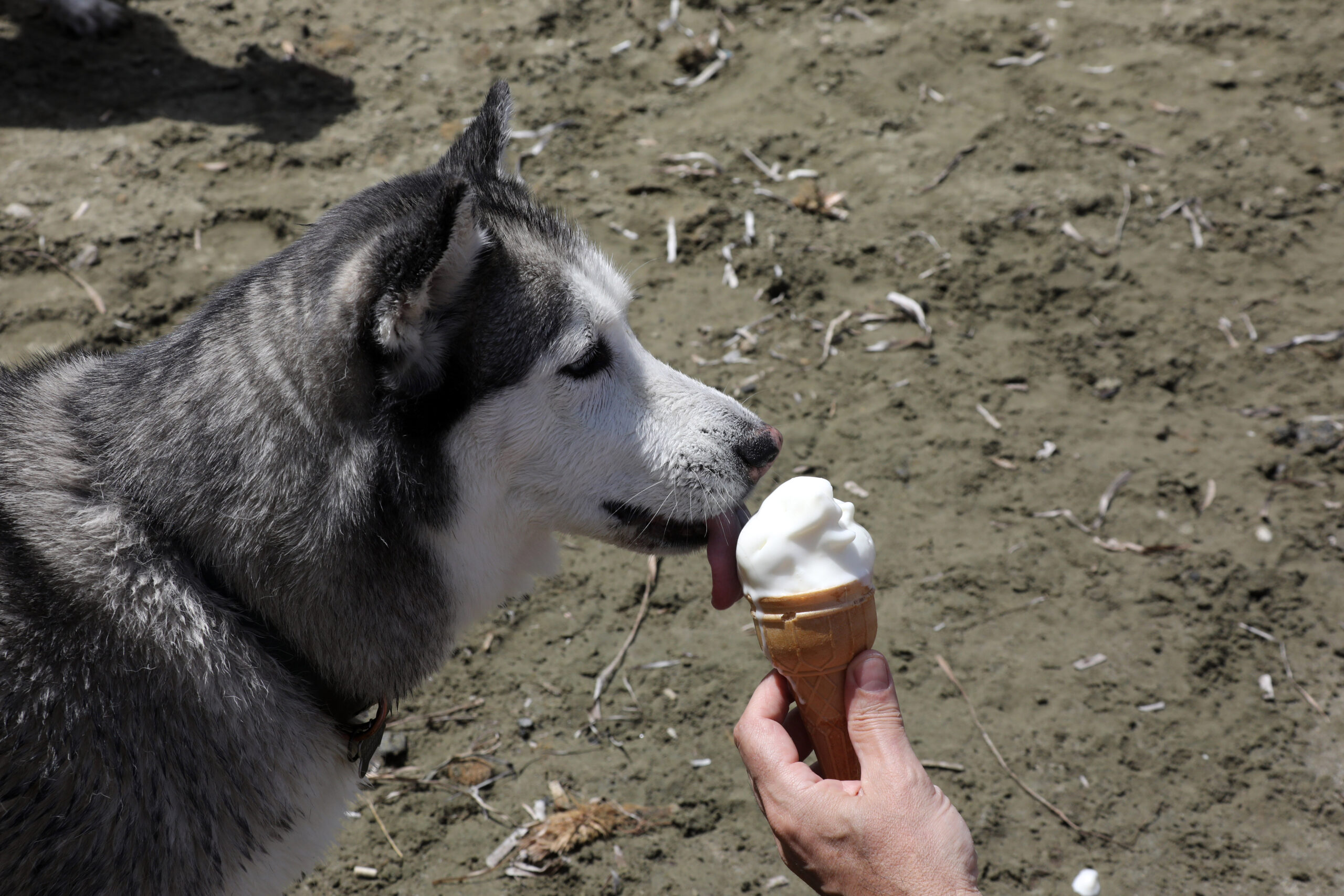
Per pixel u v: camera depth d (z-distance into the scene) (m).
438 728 1.41
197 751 1.13
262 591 1.15
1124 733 1.42
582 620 1.48
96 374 1.21
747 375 1.82
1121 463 1.69
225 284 1.22
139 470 1.15
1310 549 1.56
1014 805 1.38
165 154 2.13
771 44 2.62
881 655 1.12
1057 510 1.62
